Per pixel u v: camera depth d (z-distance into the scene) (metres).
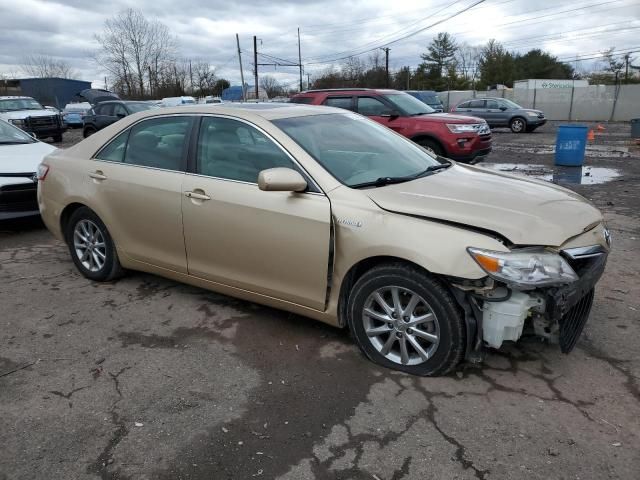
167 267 4.25
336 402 2.99
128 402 3.03
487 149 10.95
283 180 3.25
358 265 3.31
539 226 2.96
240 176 3.73
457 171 4.04
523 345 3.54
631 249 5.57
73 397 3.09
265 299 3.75
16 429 2.81
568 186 9.48
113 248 4.65
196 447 2.65
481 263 2.81
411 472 2.45
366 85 69.06
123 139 4.50
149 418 2.88
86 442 2.70
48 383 3.24
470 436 2.68
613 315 3.97
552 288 2.86
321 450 2.61
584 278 3.01
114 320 4.09
